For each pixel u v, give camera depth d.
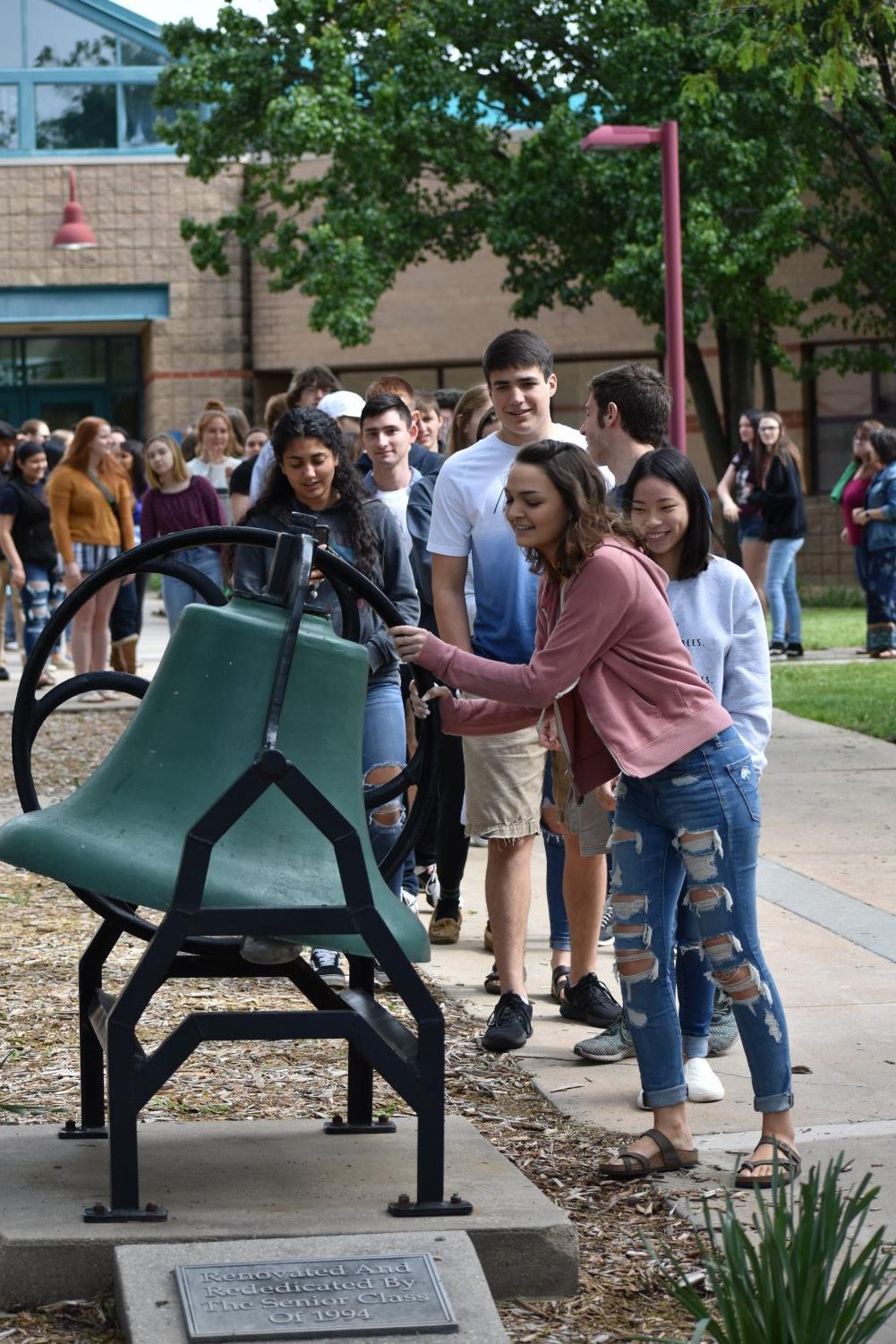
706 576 4.95
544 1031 5.82
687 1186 4.39
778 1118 4.45
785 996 6.15
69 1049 5.43
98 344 31.50
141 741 3.80
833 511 28.84
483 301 29.47
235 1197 3.89
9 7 29.67
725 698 4.97
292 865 3.77
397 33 16.00
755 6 13.08
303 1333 3.29
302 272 24.39
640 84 22.33
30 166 29.53
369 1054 3.77
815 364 26.98
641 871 4.52
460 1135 4.41
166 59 30.03
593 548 4.31
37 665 4.18
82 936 7.11
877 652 17.12
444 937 7.10
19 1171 4.05
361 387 30.48
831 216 25.92
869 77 22.41
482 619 5.92
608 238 23.69
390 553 6.23
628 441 5.38
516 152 28.66
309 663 3.85
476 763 5.64
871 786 10.40
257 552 5.93
